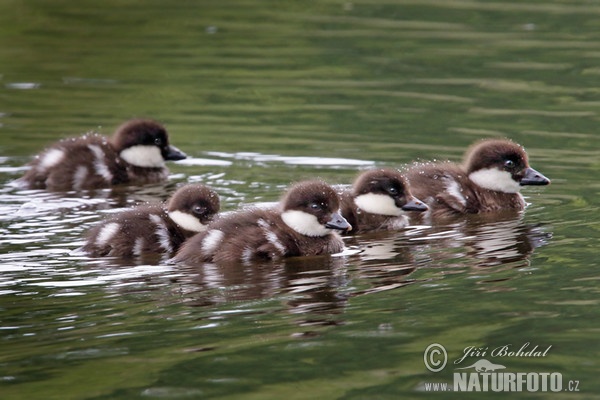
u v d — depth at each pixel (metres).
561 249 13.26
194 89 22.97
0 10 30.75
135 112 21.17
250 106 21.59
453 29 28.09
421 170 16.42
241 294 11.62
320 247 13.62
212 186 16.78
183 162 18.30
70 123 20.42
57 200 16.31
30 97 22.33
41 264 12.79
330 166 17.69
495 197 16.02
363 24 28.94
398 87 22.83
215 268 12.80
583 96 21.86
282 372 9.51
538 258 12.89
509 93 22.16
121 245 13.36
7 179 17.36
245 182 16.95
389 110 21.08
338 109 21.28
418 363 9.71
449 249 13.60
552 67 24.14
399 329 10.50
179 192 14.22
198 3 32.06
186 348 10.05
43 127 20.14
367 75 23.84
